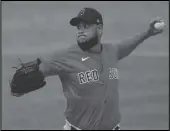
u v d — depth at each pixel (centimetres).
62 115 6769
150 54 9681
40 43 10700
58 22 12631
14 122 6366
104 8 13938
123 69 8825
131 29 11894
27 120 6531
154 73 8625
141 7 13912
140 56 9506
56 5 14150
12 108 6850
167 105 7144
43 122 6406
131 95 7625
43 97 7381
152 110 6975
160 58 9419
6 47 10175
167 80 8325
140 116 6744
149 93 7738
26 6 14062
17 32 11569
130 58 9375
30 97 7425
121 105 7169
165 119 6556
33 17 13100
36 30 11900
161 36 10919
